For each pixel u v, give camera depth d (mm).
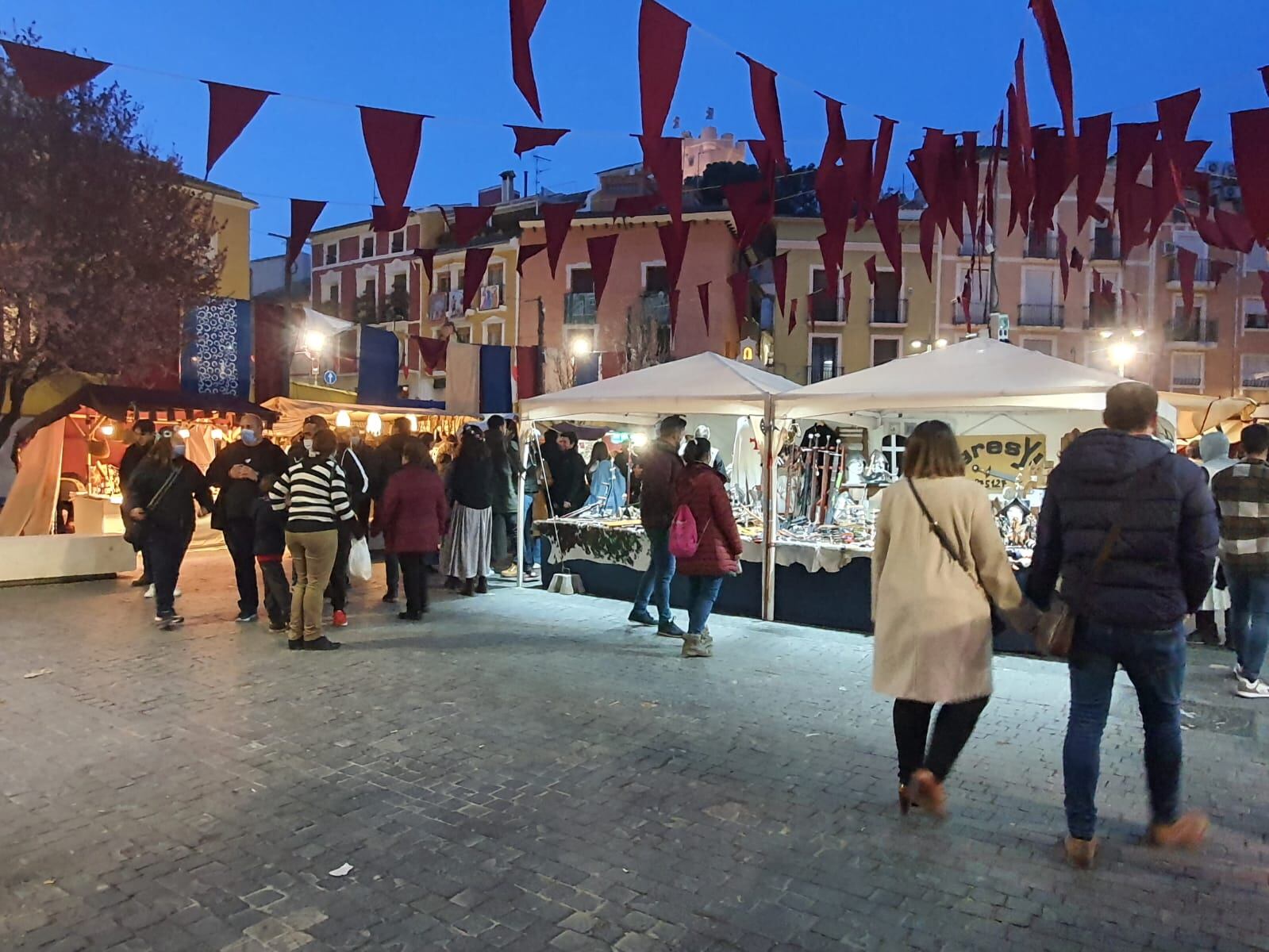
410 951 2645
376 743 4504
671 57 3389
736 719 4906
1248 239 6180
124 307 13883
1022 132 4086
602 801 3768
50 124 13172
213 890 3010
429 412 16922
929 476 3480
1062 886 3014
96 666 6020
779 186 30750
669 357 27578
